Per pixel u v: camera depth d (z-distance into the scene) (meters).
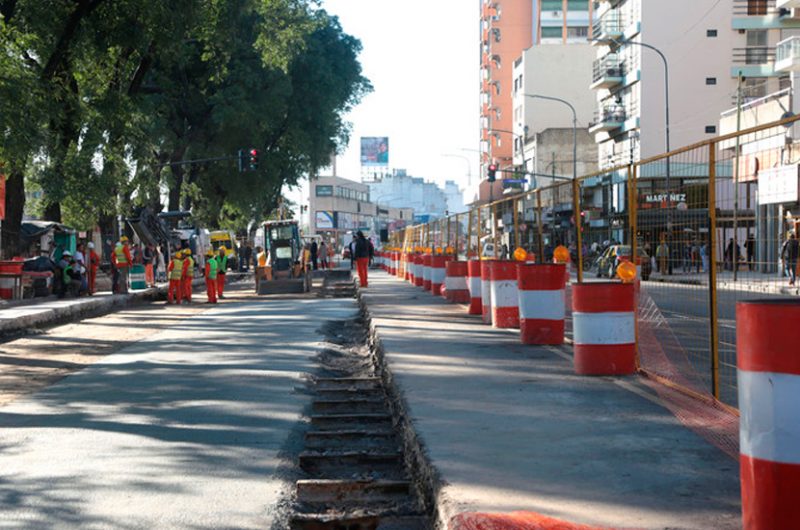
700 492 4.76
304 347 14.52
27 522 5.21
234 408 8.96
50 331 19.20
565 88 90.94
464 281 21.33
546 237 13.24
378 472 6.66
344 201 157.25
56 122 26.94
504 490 4.86
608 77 62.06
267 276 35.19
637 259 9.15
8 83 22.30
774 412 3.64
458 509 4.50
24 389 10.76
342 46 55.38
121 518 5.29
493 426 6.65
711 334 7.50
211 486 6.01
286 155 53.78
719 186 7.27
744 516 3.80
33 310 21.97
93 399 9.66
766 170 7.24
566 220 11.92
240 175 52.97
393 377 9.31
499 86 110.50
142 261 35.66
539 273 11.73
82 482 6.11
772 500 3.64
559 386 8.43
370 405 9.46
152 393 9.96
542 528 4.08
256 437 7.59
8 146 22.73
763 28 57.66
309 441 7.67
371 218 175.25
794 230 6.75
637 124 58.34
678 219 8.07
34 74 23.47
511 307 14.34
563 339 11.85
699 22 57.78
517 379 8.92
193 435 7.66
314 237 78.44
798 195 7.02
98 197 28.83
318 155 54.75
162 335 17.28
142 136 32.34
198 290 40.56
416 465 6.18
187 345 15.11
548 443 6.04
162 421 8.30
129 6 28.19
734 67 57.81
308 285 35.38
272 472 6.39
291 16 39.62
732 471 5.20
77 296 28.78
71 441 7.45
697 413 7.00
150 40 30.05
